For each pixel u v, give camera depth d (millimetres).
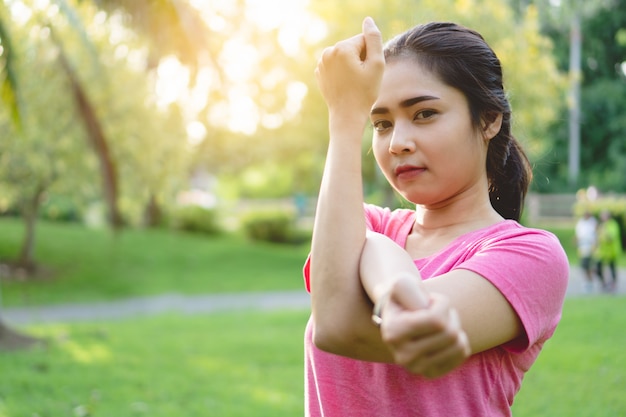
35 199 16219
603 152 29562
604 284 13000
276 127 22359
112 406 5594
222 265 19422
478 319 1067
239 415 5297
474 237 1220
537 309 1120
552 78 15094
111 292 15477
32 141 13195
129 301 14555
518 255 1128
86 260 18438
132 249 20172
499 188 1490
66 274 16984
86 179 14656
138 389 6195
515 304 1087
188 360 7609
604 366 6465
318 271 1047
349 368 1212
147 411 5418
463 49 1211
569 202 24922
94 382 6430
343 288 1027
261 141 23547
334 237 1043
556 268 1157
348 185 1066
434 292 1061
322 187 1085
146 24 5422
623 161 27844
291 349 8266
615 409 5141
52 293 15117
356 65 1083
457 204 1279
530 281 1114
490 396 1175
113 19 5711
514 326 1108
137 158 14711
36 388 6160
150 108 14422
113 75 12438
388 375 1171
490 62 1258
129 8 5375
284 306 13336
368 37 1101
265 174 43750
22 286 15633
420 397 1155
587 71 29688
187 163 18219
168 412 5383
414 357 775
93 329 9875
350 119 1092
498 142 1337
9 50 5504
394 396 1170
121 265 18281
